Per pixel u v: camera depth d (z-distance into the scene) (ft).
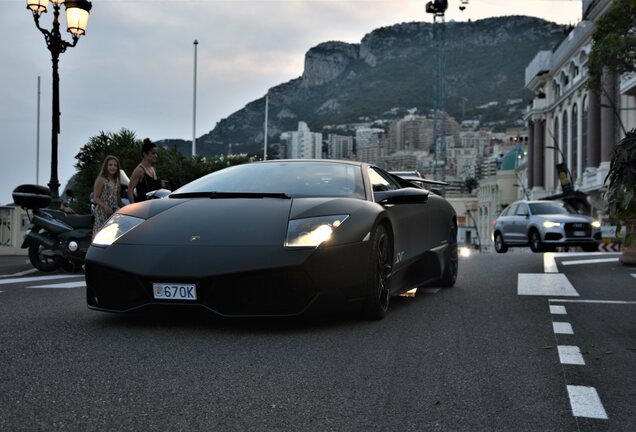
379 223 15.78
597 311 17.54
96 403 8.77
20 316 15.62
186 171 71.10
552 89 222.48
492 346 12.92
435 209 21.63
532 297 20.33
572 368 11.25
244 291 13.32
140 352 11.80
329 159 18.84
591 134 165.58
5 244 54.34
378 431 7.96
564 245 64.80
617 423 8.40
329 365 11.12
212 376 10.25
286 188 16.55
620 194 23.09
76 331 13.67
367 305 15.08
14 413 8.29
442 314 16.79
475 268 30.81
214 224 14.34
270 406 8.82
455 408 8.91
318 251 13.73
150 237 14.30
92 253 14.42
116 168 28.84
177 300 13.44
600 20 75.25
